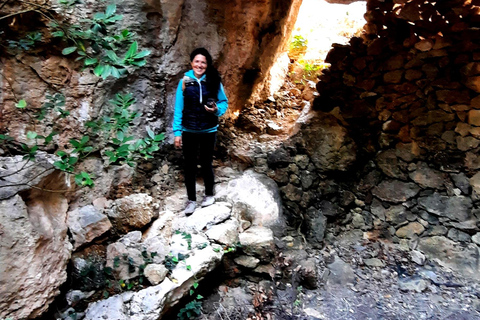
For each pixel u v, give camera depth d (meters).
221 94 3.18
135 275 2.67
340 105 3.94
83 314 2.42
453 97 3.42
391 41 3.55
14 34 2.75
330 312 2.96
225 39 3.94
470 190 3.46
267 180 3.90
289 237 3.64
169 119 3.80
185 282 2.66
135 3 3.25
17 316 2.11
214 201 3.53
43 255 2.30
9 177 2.34
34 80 2.92
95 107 3.22
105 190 3.27
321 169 3.84
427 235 3.60
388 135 3.74
